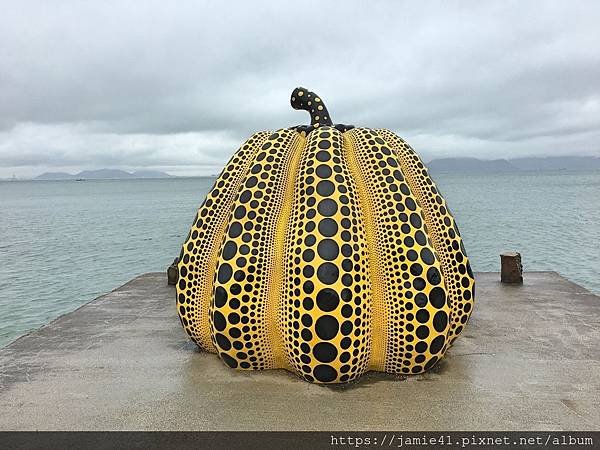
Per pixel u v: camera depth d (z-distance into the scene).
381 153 4.85
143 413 3.95
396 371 4.50
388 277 4.40
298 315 4.20
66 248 22.08
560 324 5.88
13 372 4.77
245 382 4.45
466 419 3.79
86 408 4.05
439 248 4.83
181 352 5.21
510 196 57.69
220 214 5.05
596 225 25.88
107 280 15.01
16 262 18.39
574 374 4.53
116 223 34.97
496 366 4.71
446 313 4.39
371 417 3.83
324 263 4.16
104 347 5.39
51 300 12.63
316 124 5.65
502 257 7.91
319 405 4.02
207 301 4.92
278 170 4.87
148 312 6.67
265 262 4.51
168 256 19.33
